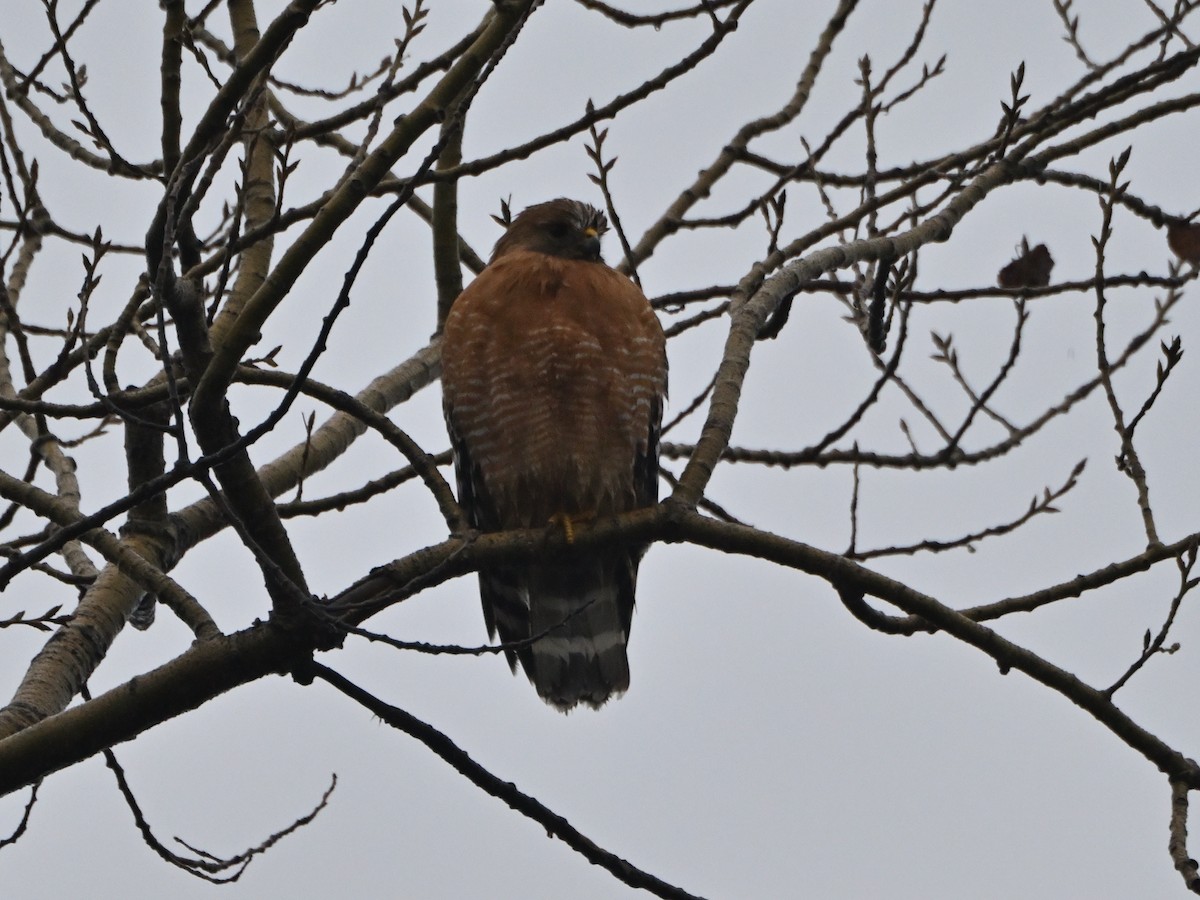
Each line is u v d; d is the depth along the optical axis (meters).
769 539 8.63
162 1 7.97
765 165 13.26
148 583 8.60
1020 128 11.99
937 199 11.95
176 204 7.31
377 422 9.34
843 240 12.30
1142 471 9.14
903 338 12.46
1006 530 12.22
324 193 9.59
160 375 10.39
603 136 11.20
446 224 12.45
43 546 7.76
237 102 7.68
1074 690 8.46
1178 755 8.43
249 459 7.85
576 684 11.79
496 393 11.64
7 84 12.41
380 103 8.88
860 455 12.76
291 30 7.50
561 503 11.89
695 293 12.99
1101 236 9.45
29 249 12.52
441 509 9.08
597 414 11.62
